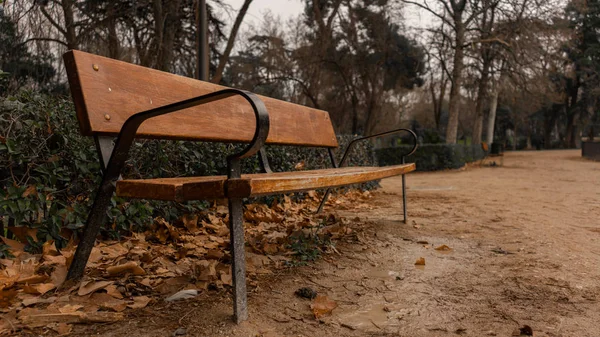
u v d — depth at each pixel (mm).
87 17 11188
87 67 1998
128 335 1629
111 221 2922
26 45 9719
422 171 17219
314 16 23859
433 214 4902
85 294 1935
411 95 45531
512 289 2359
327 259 2848
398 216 4711
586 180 10492
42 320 1678
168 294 2047
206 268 2287
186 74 14664
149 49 12602
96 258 2412
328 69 26547
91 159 2852
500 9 18250
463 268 2783
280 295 2146
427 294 2271
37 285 1974
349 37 24969
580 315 1991
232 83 23094
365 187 7516
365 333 1769
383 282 2459
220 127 2723
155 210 3311
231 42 14562
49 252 2426
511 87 24234
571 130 49500
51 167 2643
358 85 28453
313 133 3953
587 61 38781
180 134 2391
